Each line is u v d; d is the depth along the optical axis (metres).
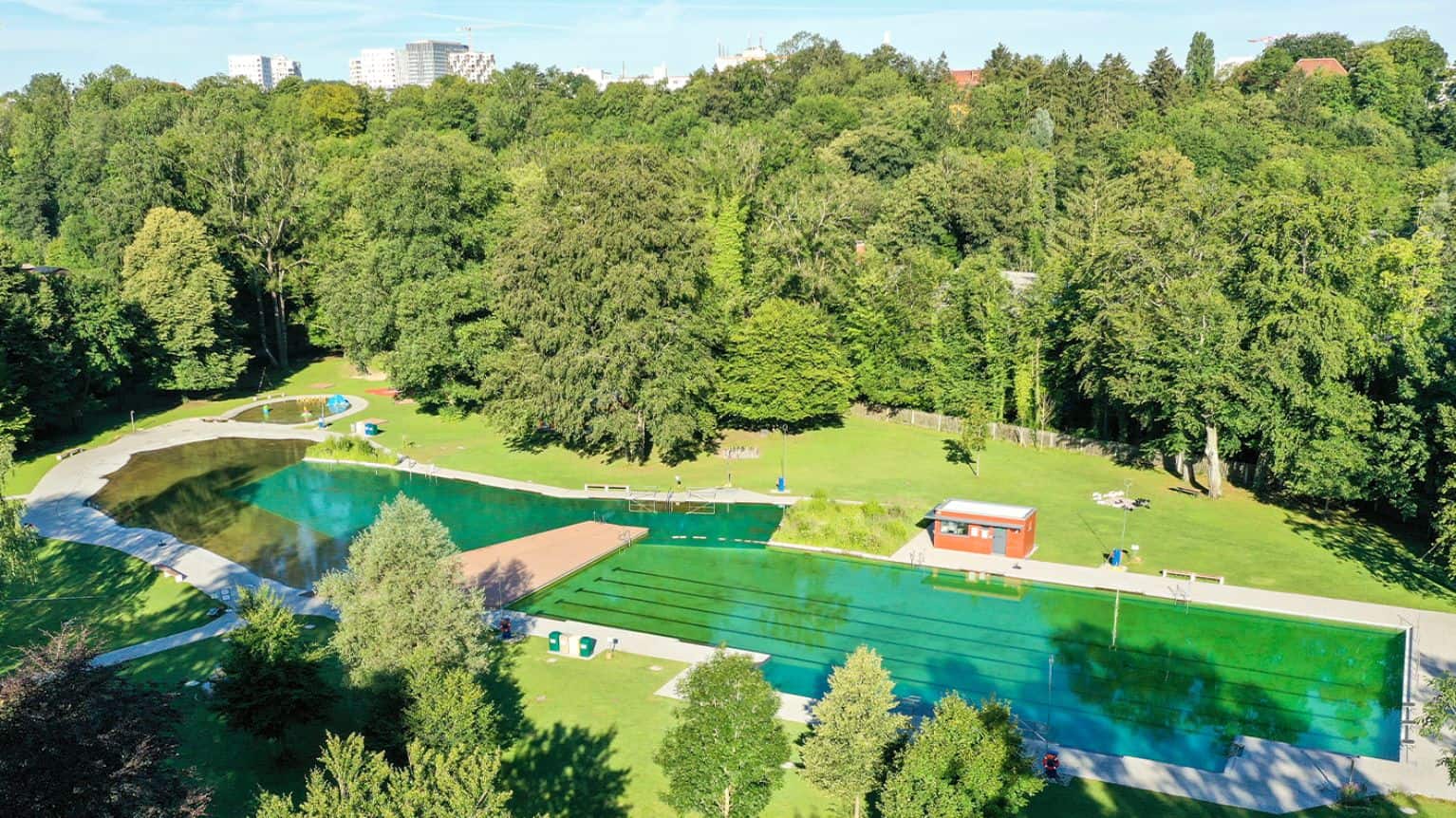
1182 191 100.31
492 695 38.53
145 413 91.88
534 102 183.88
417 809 21.11
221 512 63.88
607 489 68.06
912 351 83.75
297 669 33.06
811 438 81.25
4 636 44.03
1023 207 120.81
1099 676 41.62
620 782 32.12
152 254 92.19
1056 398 79.69
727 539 59.16
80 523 60.88
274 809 21.27
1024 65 194.12
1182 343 62.31
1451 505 46.94
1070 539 57.16
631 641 44.28
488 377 74.56
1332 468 54.59
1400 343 58.34
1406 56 191.00
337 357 116.88
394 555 34.91
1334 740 36.19
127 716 24.34
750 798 27.77
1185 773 32.97
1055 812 30.36
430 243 83.00
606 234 67.00
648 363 67.94
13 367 73.81
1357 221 58.22
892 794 25.94
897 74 195.00
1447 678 30.09
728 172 94.00
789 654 43.53
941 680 41.06
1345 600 47.81
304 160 111.50
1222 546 55.53
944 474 70.50
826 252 87.38
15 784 21.03
